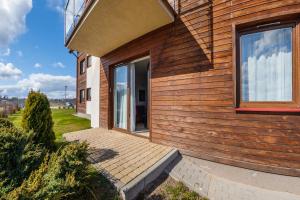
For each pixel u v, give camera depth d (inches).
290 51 114.8
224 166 128.3
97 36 196.4
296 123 109.1
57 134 241.8
